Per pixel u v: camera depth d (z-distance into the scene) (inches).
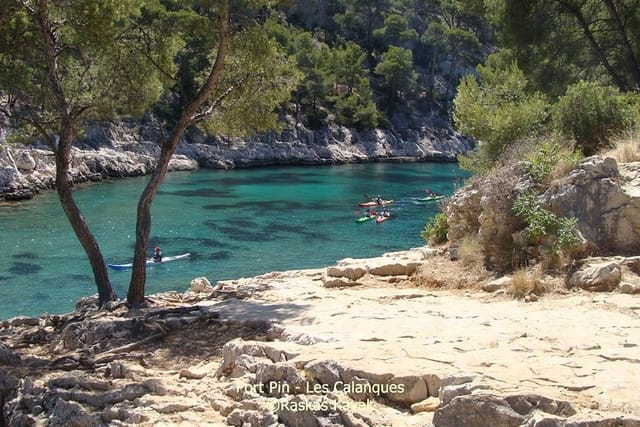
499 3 893.8
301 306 458.3
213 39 596.1
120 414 311.6
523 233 472.4
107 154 2434.8
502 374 252.5
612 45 920.3
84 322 469.1
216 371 346.3
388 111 3865.7
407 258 580.7
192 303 531.8
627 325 332.2
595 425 205.8
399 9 4655.5
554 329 328.2
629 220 444.5
